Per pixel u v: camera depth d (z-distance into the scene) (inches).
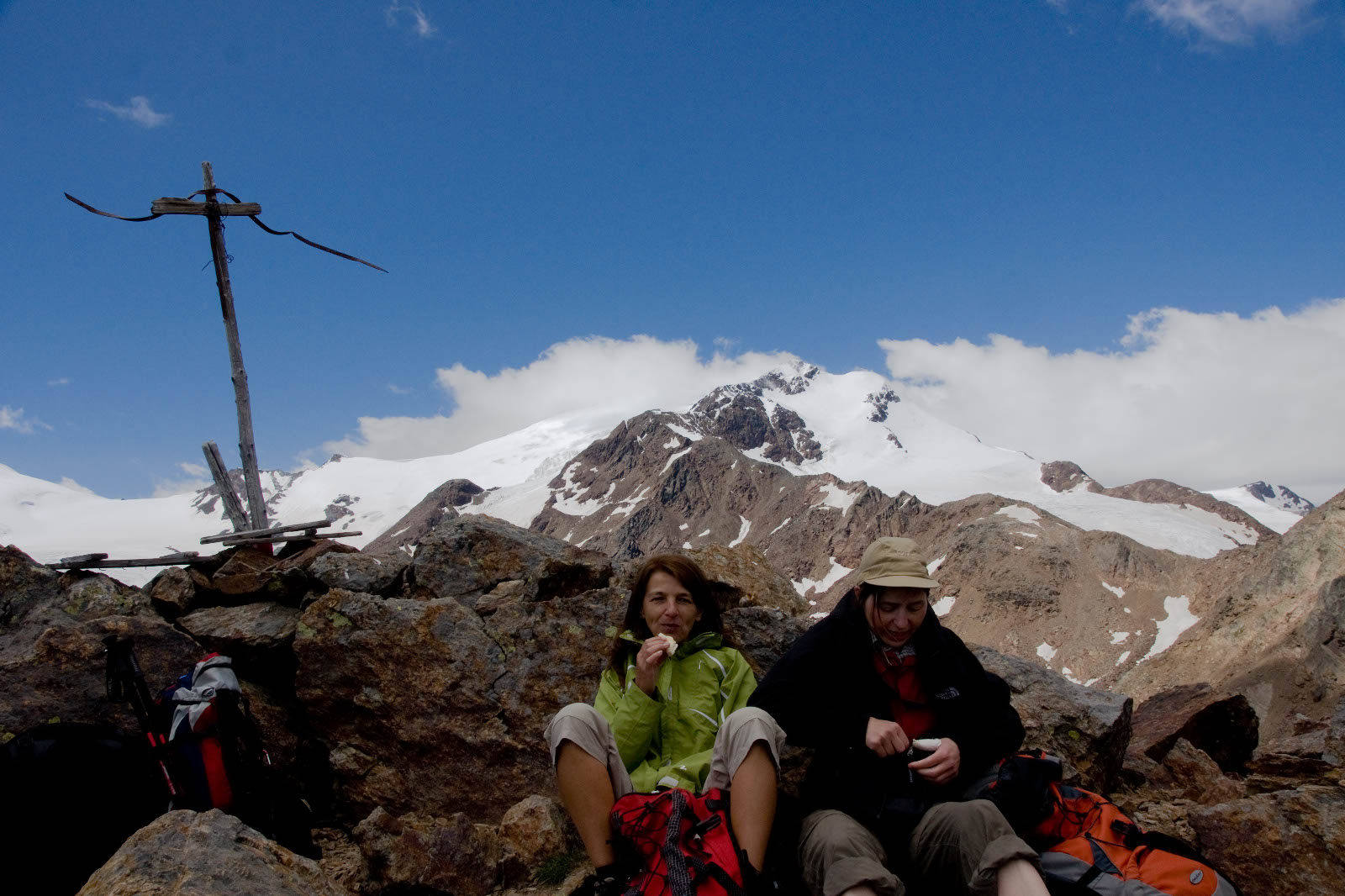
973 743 106.0
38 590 160.4
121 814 113.3
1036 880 87.9
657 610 111.6
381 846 116.9
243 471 193.2
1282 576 1565.0
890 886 87.3
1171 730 170.9
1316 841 116.2
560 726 97.8
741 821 91.7
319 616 148.3
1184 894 91.9
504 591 159.2
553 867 119.8
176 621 160.7
